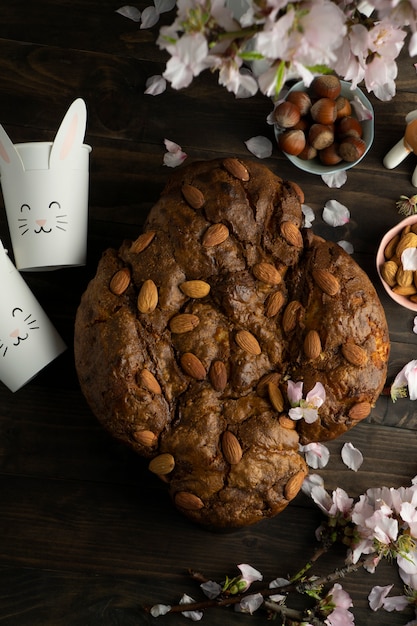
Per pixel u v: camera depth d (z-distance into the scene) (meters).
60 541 0.92
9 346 0.85
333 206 0.93
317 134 0.88
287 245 0.83
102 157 0.93
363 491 0.93
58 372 0.92
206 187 0.83
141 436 0.81
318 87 0.89
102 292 0.82
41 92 0.92
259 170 0.84
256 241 0.83
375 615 0.93
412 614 0.93
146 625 0.92
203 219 0.82
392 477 0.94
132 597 0.92
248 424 0.81
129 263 0.83
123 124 0.93
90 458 0.92
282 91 0.93
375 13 0.90
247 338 0.81
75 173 0.85
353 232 0.94
